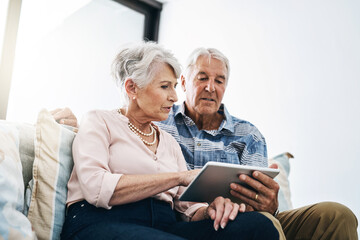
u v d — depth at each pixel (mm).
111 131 1285
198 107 1922
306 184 2477
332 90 2455
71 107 2809
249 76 2883
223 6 3109
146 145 1380
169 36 3402
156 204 1257
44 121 1277
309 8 2646
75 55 2854
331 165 2387
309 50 2604
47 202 1173
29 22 2604
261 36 2859
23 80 2555
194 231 1147
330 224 1393
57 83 2736
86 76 2910
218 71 1942
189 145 1864
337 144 2381
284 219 1598
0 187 990
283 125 2645
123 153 1264
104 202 1102
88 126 1260
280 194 2055
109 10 3131
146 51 1370
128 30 3275
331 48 2504
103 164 1176
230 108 2961
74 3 2875
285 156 2309
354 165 2289
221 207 1119
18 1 2512
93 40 2984
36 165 1197
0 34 2453
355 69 2373
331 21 2533
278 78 2723
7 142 1139
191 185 1134
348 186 2295
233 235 1033
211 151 1843
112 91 3055
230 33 3037
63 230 1164
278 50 2756
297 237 1497
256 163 1916
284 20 2758
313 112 2518
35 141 1234
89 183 1119
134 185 1131
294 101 2617
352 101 2355
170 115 1903
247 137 1947
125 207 1167
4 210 967
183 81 2064
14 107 2506
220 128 1937
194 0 3295
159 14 3484
